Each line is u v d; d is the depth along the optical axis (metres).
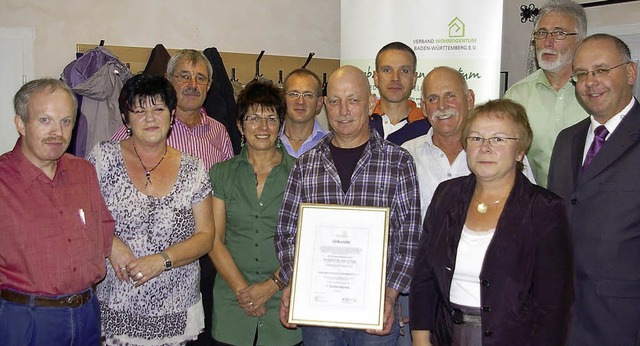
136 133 2.30
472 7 3.75
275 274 2.57
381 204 2.39
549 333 1.86
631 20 4.07
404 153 2.45
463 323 1.99
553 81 2.92
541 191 1.98
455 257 2.03
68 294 2.11
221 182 2.66
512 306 1.90
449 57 3.80
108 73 3.60
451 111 2.61
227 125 3.79
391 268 2.37
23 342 2.02
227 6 4.51
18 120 2.03
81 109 3.59
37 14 4.03
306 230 2.33
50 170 2.12
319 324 2.26
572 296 1.89
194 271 2.48
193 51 3.21
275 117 2.62
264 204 2.62
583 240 2.26
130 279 2.30
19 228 2.01
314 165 2.47
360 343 2.42
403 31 3.87
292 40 4.77
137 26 4.24
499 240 1.94
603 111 2.27
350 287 2.28
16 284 2.02
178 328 2.39
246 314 2.59
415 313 2.21
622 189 2.18
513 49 5.02
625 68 2.24
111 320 2.33
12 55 4.01
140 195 2.32
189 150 3.11
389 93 3.25
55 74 4.08
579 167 2.36
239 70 4.56
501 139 1.97
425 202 2.73
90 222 2.18
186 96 3.10
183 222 2.38
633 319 2.17
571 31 2.82
